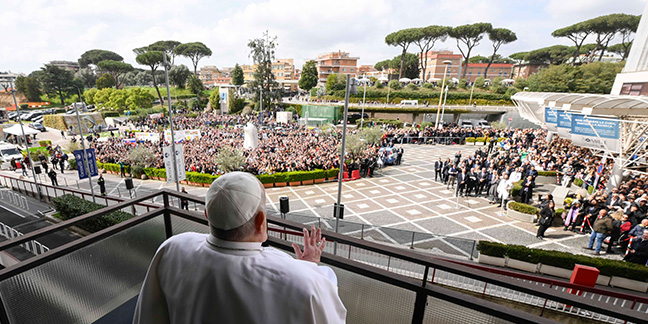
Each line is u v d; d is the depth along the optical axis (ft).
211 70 444.55
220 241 3.37
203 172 71.51
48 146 104.47
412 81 267.39
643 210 36.86
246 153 80.89
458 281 28.73
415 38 280.31
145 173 78.74
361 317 6.33
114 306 7.99
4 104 245.86
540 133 111.55
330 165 70.90
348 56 357.41
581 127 48.80
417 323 5.72
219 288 3.05
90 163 57.47
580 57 277.64
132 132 134.51
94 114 186.91
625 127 45.32
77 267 6.99
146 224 8.28
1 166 89.61
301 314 2.87
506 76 335.47
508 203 48.62
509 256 33.12
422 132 120.26
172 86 283.59
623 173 51.03
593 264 29.94
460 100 209.26
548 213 39.42
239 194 3.17
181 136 111.04
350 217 49.44
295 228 5.90
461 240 36.70
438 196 59.16
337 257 6.11
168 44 355.97
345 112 29.86
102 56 399.65
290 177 66.90
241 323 2.94
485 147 109.60
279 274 3.02
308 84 273.95
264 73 212.02
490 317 4.97
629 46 245.04
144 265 8.56
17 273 5.87
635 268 28.50
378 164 81.46
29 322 6.29
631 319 4.21
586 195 47.01
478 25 271.08
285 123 165.78
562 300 4.55
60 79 249.55
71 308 7.00
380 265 30.76
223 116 191.21
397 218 48.70
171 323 3.50
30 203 55.83
